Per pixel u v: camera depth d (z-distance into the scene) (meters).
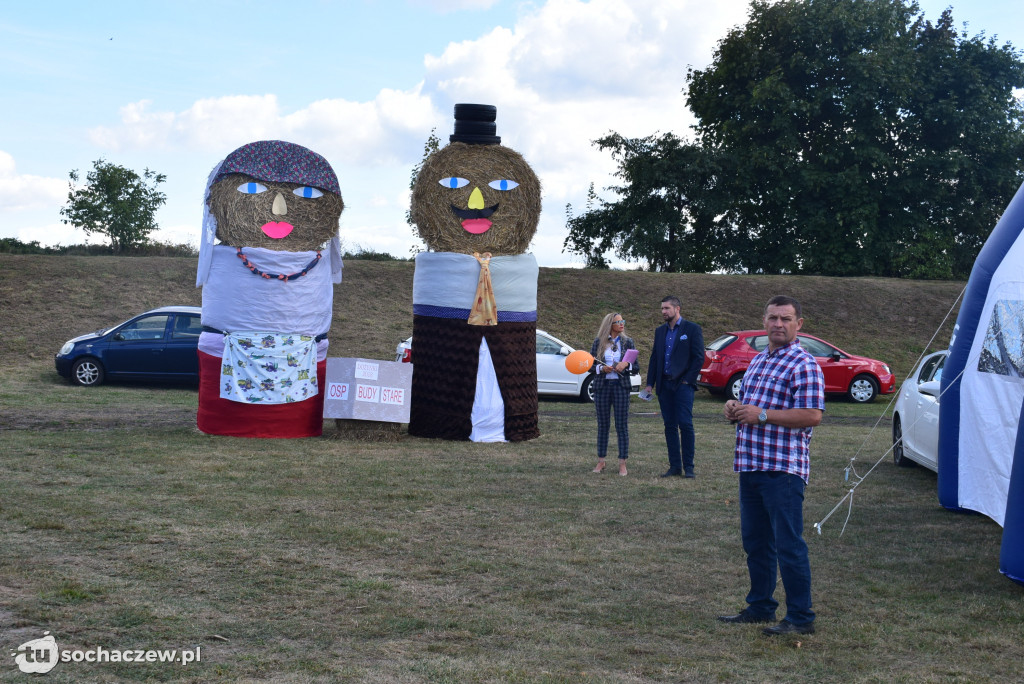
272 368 11.73
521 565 6.25
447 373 12.24
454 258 12.24
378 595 5.48
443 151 12.44
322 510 7.69
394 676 4.24
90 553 6.08
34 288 22.95
